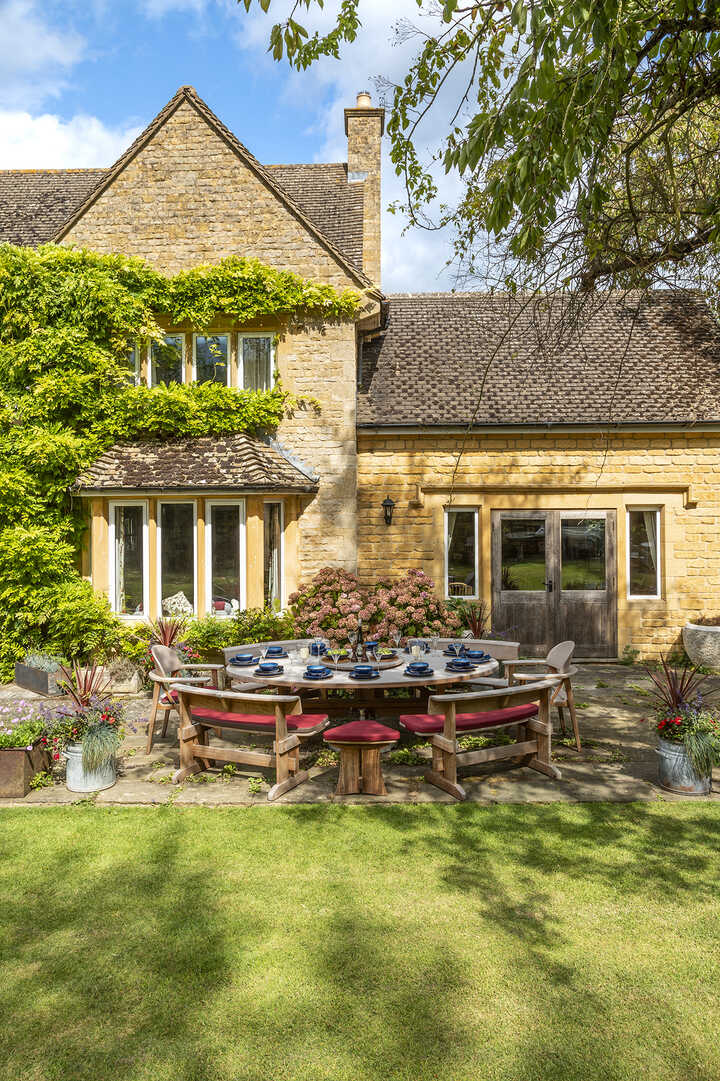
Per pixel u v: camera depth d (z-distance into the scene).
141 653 11.23
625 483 12.98
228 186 12.42
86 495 11.44
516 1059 3.20
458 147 4.57
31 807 6.23
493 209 4.68
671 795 6.39
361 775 6.59
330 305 12.29
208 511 11.66
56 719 6.96
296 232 12.39
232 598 11.69
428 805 6.18
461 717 7.00
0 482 11.39
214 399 12.16
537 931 4.21
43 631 11.87
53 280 11.84
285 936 4.18
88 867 5.06
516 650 9.52
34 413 11.79
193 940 4.14
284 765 6.62
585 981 3.74
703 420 12.58
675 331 14.71
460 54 5.18
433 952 4.00
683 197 6.11
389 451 13.03
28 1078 3.12
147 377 12.55
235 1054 3.24
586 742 8.04
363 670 7.07
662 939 4.12
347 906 4.49
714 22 4.28
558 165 4.50
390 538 13.07
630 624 13.08
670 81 4.60
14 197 15.22
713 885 4.73
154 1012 3.54
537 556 13.23
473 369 13.95
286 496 12.34
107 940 4.16
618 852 5.22
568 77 4.42
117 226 12.47
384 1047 3.28
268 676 7.24
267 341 12.69
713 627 12.30
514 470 13.01
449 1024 3.42
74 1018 3.50
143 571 11.80
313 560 12.48
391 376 13.83
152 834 5.62
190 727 6.97
